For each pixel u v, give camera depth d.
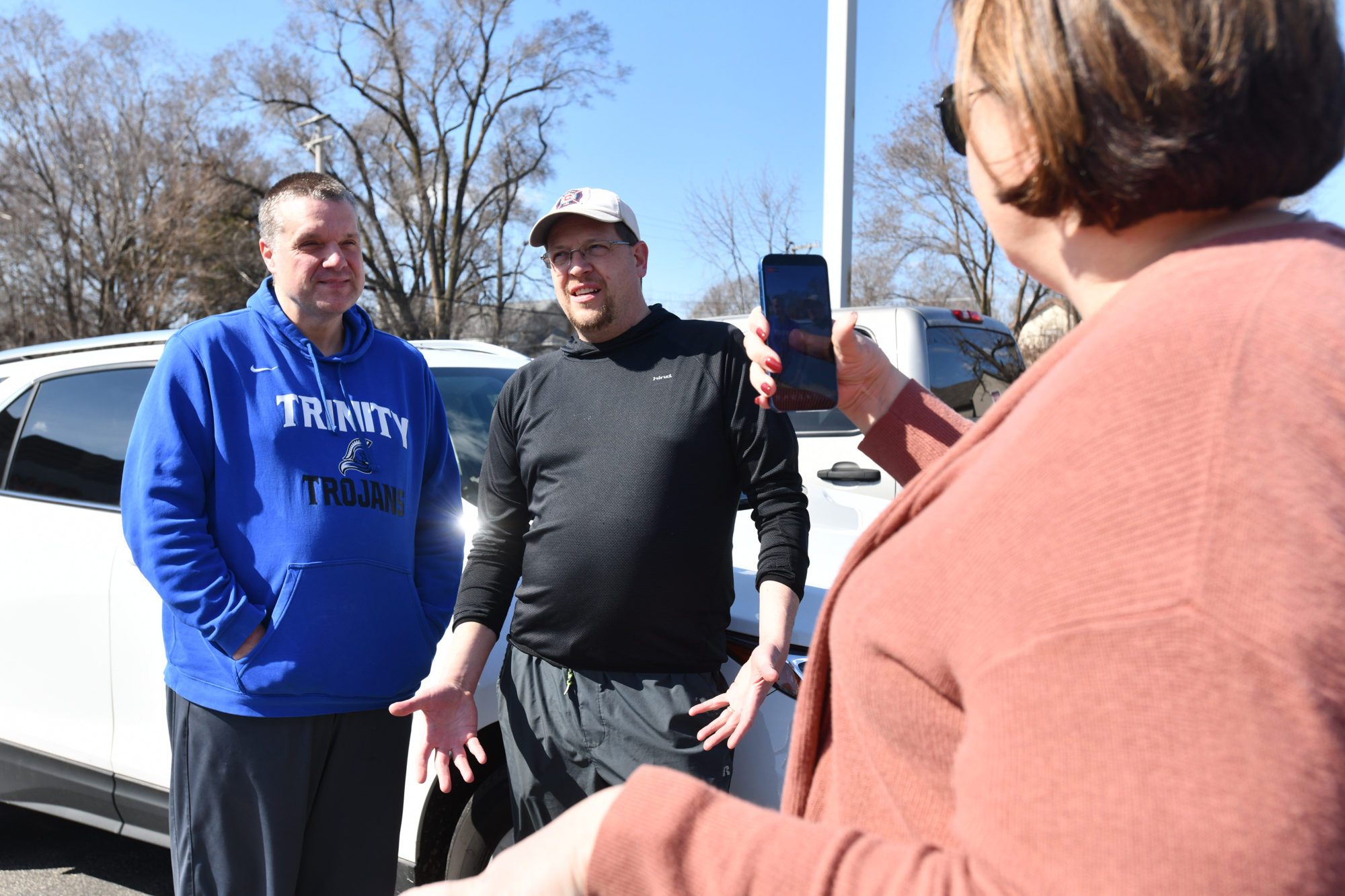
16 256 31.64
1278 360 0.53
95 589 2.82
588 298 2.09
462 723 2.03
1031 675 0.53
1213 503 0.50
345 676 2.10
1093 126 0.61
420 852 2.36
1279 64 0.58
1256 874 0.46
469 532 2.58
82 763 2.84
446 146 36.50
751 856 0.64
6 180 31.58
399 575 2.24
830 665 0.81
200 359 2.12
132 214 32.41
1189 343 0.54
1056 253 0.71
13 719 2.97
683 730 1.94
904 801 0.67
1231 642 0.48
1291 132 0.59
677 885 0.66
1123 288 0.64
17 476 3.11
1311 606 0.48
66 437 3.05
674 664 1.98
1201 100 0.58
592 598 1.97
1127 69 0.59
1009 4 0.66
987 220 0.74
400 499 2.28
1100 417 0.55
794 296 1.39
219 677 2.04
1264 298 0.55
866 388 1.37
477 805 2.26
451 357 3.44
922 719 0.64
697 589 1.99
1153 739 0.48
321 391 2.21
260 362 2.18
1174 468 0.51
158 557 1.98
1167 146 0.59
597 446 2.04
